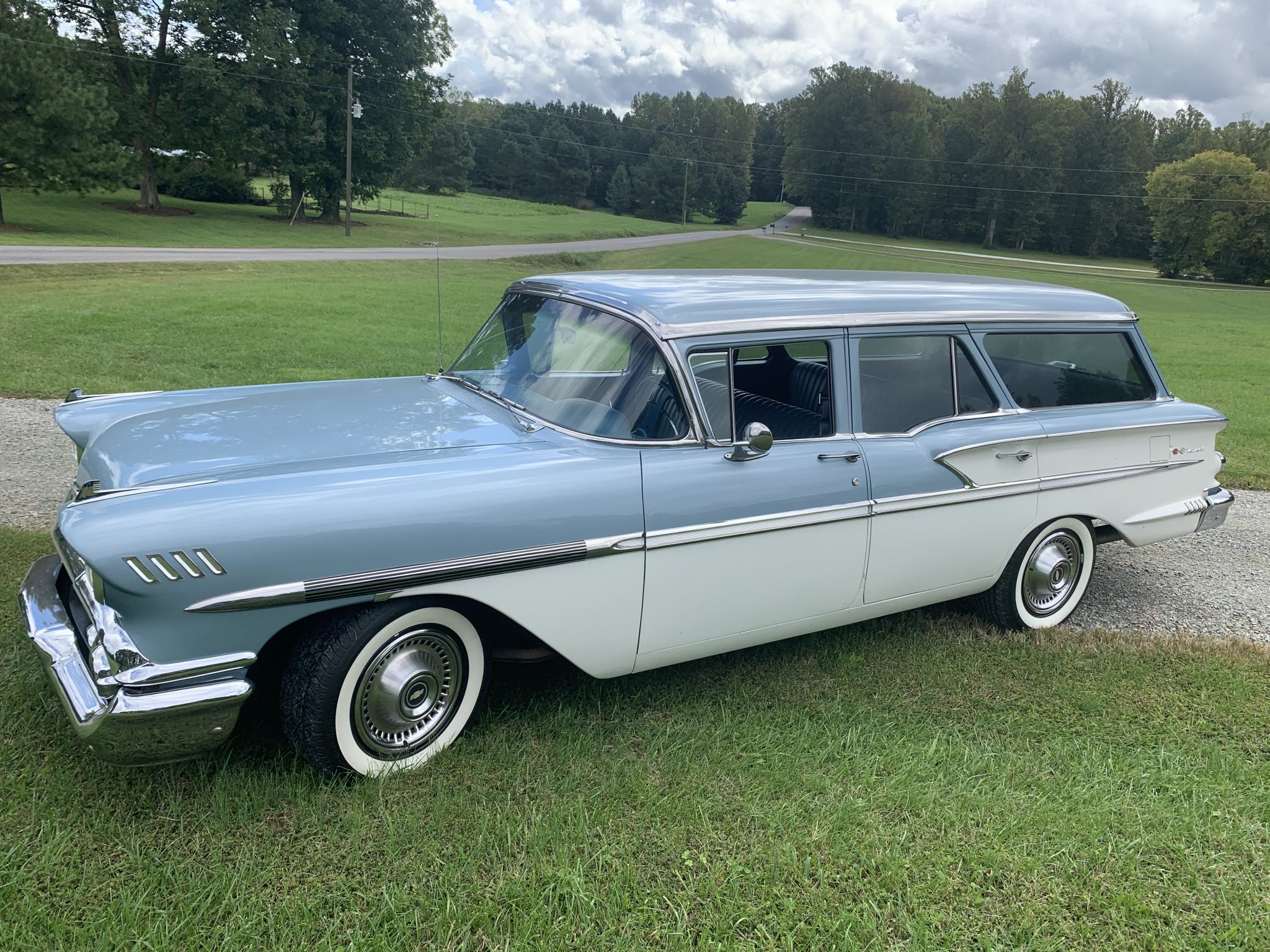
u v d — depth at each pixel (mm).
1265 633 4574
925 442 3744
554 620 2936
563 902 2279
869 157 113938
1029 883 2479
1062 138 107000
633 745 3092
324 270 29969
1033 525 4125
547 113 133000
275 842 2436
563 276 3949
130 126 44344
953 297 4023
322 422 3273
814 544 3441
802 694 3553
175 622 2387
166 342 12555
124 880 2258
